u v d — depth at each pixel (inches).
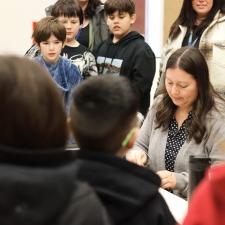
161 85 94.3
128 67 118.1
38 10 166.2
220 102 79.8
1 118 30.9
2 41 164.7
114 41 123.3
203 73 77.1
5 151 30.1
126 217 39.7
